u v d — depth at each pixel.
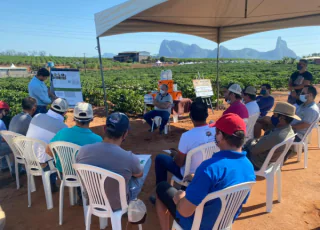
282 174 4.40
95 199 2.51
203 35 8.66
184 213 1.91
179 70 63.50
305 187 3.95
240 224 3.10
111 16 4.95
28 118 4.07
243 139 1.95
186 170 2.99
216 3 5.63
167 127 7.27
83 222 3.17
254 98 4.86
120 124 2.43
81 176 2.47
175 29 7.71
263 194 3.77
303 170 4.52
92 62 94.00
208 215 1.99
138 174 2.64
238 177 1.92
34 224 3.15
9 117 7.46
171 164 3.29
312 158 5.03
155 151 5.58
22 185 4.18
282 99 13.48
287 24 7.13
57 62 89.25
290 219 3.18
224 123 1.95
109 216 2.50
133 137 6.64
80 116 3.04
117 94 10.78
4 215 3.07
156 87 14.94
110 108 11.06
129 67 89.12
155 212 3.38
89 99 12.32
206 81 9.36
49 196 3.44
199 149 2.87
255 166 3.35
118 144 2.51
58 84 6.84
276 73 36.16
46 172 3.43
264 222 3.13
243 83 19.33
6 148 4.26
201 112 2.95
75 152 3.00
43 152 3.36
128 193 2.63
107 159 2.41
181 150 3.01
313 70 41.75
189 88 12.73
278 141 3.15
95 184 2.44
